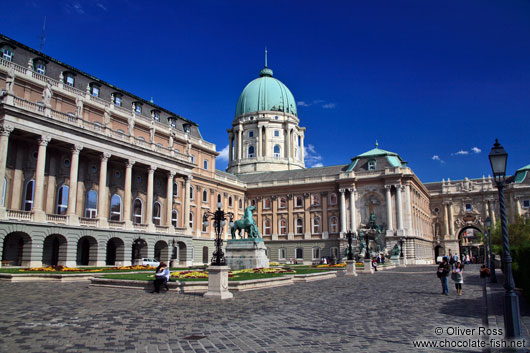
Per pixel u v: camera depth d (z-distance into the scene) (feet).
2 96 139.13
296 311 56.49
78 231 157.07
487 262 176.04
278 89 377.50
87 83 182.80
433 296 76.02
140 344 36.86
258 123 360.28
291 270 138.82
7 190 149.89
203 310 56.65
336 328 44.73
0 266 134.51
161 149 203.62
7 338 38.52
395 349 35.78
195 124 253.24
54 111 154.40
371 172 266.98
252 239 143.43
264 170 347.97
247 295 75.41
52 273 106.52
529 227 197.06
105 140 170.30
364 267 149.07
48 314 51.85
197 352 34.53
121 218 190.08
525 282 58.65
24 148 156.66
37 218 144.05
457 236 316.81
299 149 381.19
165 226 199.72
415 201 274.77
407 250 248.93
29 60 159.33
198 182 251.39
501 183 40.27
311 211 283.18
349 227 267.18
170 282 81.30
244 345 36.88
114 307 58.39
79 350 34.68
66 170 170.09
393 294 79.00
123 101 200.54
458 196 320.09
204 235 252.83
